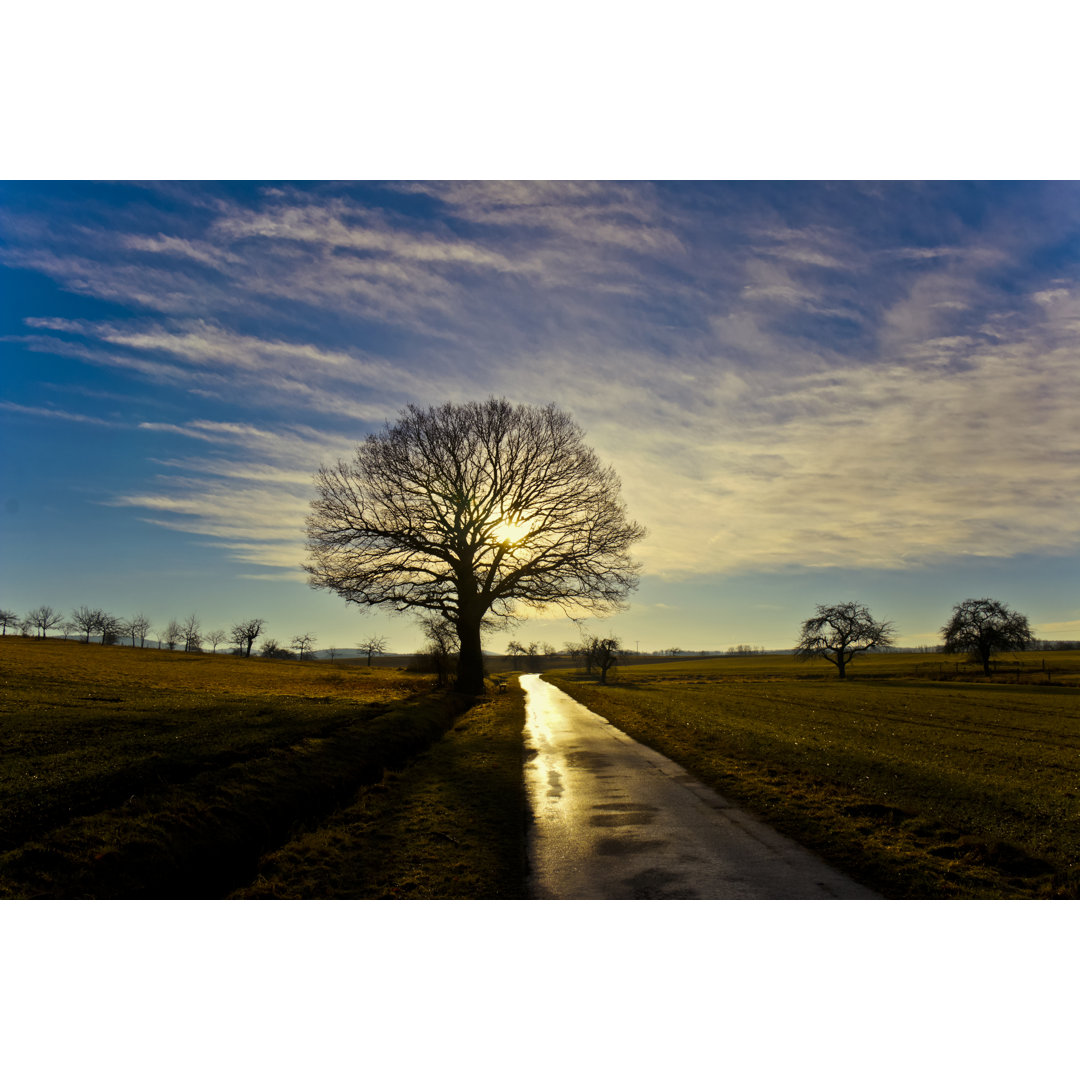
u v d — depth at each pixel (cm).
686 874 989
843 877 973
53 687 2795
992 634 9331
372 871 1018
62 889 859
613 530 4262
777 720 3259
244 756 1554
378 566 4025
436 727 2770
